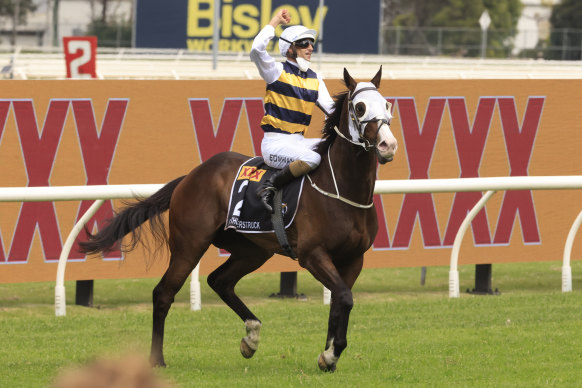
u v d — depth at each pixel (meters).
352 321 19.66
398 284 28.17
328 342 14.30
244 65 58.81
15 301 24.31
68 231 23.41
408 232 25.88
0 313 22.12
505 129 26.66
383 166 25.84
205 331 18.58
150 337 17.77
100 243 15.71
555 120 26.98
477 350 16.17
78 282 23.55
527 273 30.59
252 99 24.83
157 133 24.23
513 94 26.62
